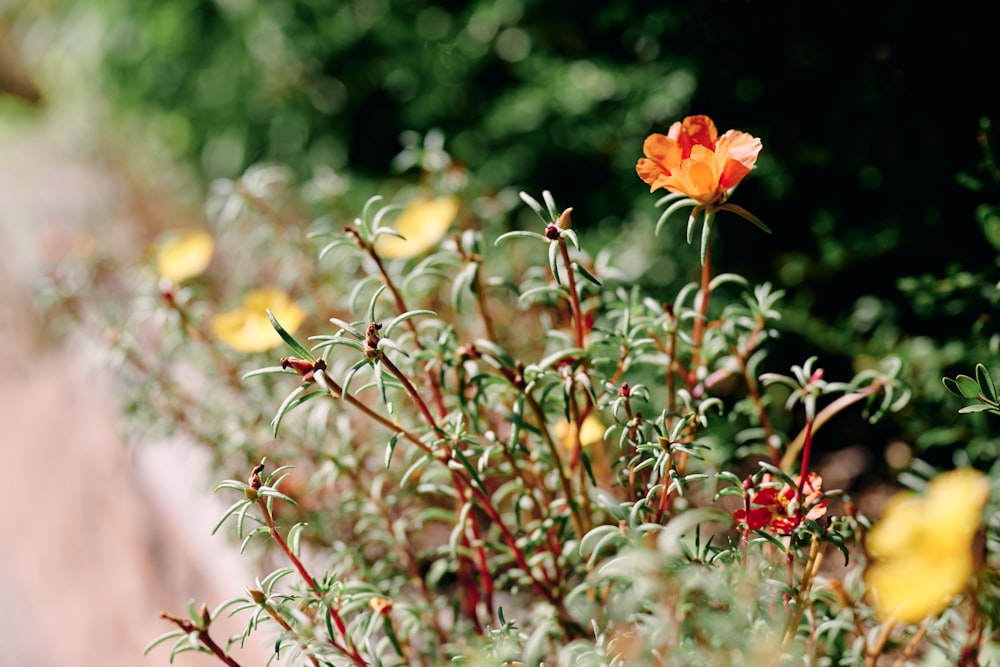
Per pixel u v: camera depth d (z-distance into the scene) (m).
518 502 1.53
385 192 3.65
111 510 2.67
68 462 2.99
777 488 1.28
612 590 1.35
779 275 2.64
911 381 2.17
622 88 2.78
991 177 1.96
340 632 1.36
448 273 2.26
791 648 1.26
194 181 4.57
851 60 2.31
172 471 2.36
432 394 1.63
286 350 1.97
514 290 1.65
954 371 2.18
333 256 2.26
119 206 4.31
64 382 3.11
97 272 2.72
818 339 2.44
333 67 3.91
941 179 2.21
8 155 5.34
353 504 1.76
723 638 1.09
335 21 3.73
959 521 0.93
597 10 2.88
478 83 3.50
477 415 1.55
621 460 1.42
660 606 1.22
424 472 1.76
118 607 2.65
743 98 2.48
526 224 3.29
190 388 2.38
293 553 1.31
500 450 1.43
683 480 1.27
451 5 3.46
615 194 3.04
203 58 4.41
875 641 1.39
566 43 3.02
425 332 1.75
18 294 3.59
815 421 1.59
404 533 1.74
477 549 1.61
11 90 7.18
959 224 2.22
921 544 0.95
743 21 2.39
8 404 3.50
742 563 1.22
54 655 3.00
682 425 1.29
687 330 1.84
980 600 1.25
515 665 1.28
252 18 3.93
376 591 1.39
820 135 2.42
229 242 2.90
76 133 5.66
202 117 4.56
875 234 2.38
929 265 2.33
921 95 2.21
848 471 2.41
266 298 1.86
